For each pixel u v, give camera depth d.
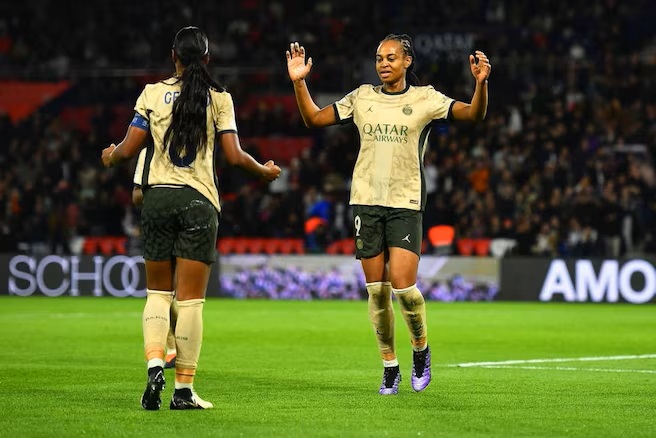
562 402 26.48
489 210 87.25
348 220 91.69
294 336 49.62
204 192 23.89
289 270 83.25
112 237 93.62
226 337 48.97
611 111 96.75
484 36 105.25
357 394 27.86
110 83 109.50
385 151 27.03
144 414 23.59
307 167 95.94
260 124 104.25
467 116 26.72
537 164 92.38
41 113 109.81
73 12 115.38
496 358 40.19
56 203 94.88
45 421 22.59
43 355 39.72
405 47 27.44
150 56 112.06
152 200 23.89
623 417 24.00
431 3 110.06
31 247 91.69
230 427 21.86
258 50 109.81
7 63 113.31
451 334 51.97
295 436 20.80
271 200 92.25
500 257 80.81
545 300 79.94
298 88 27.59
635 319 62.62
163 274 24.31
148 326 24.03
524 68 102.94
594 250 83.75
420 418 23.50
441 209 87.38
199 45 24.19
